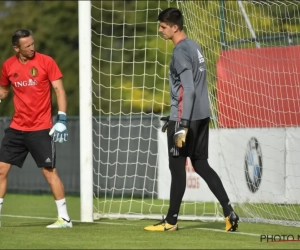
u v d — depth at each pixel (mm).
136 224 34375
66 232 29688
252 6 43844
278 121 38500
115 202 51844
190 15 40781
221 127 40656
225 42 40500
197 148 29438
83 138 35906
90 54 35875
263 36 40688
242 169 40375
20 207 49469
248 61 39312
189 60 28781
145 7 88812
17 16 95625
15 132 30922
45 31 96500
